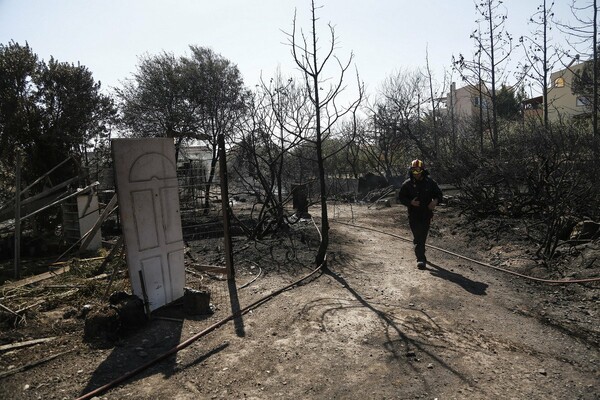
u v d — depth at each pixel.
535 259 7.09
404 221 12.33
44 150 12.34
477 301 5.39
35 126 12.27
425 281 6.22
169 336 4.33
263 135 10.16
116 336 4.24
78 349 4.01
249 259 7.48
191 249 8.21
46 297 5.45
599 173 7.77
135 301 4.57
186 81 17.30
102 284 5.95
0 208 8.00
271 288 5.89
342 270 6.83
